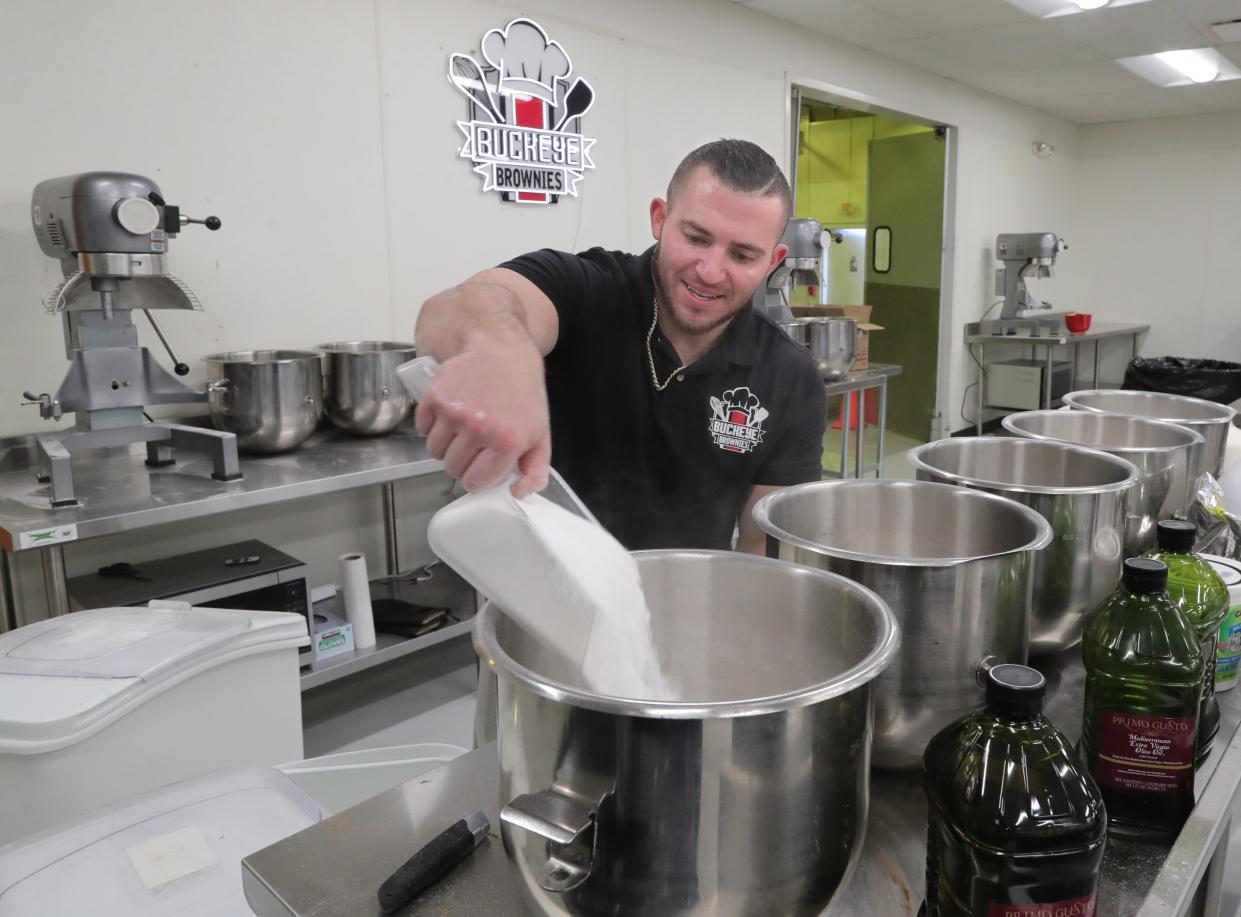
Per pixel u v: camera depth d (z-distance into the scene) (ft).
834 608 2.30
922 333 20.72
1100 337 21.48
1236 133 23.08
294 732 5.02
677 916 1.66
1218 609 2.81
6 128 7.25
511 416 1.88
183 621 4.79
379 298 9.87
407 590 9.77
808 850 1.71
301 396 8.05
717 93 13.50
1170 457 3.92
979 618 2.36
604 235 12.14
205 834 3.28
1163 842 2.31
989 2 13.44
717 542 4.79
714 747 1.57
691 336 4.22
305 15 8.87
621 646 2.04
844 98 16.11
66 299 6.56
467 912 1.90
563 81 11.24
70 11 7.44
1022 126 22.27
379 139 9.62
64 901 2.95
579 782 1.65
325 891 1.97
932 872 2.01
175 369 7.51
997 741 1.89
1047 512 3.04
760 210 3.65
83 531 6.03
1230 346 23.98
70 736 3.93
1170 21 14.52
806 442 4.80
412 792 2.35
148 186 6.69
